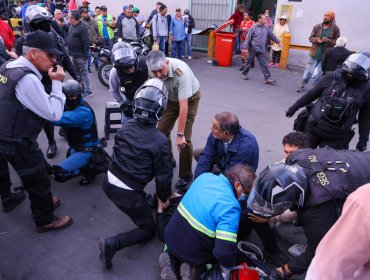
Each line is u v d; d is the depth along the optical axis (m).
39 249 2.71
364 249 1.08
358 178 1.69
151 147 2.41
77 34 5.97
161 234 2.74
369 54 2.69
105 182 2.57
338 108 2.80
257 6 13.87
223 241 1.95
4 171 2.97
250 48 7.94
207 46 11.83
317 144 3.20
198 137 4.92
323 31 7.02
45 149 4.31
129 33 9.01
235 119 2.59
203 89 7.36
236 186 2.08
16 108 2.31
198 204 2.08
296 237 2.85
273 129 5.30
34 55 2.28
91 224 3.02
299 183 1.60
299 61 9.84
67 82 3.17
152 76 3.22
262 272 2.20
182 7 11.59
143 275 2.51
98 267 2.56
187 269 2.17
